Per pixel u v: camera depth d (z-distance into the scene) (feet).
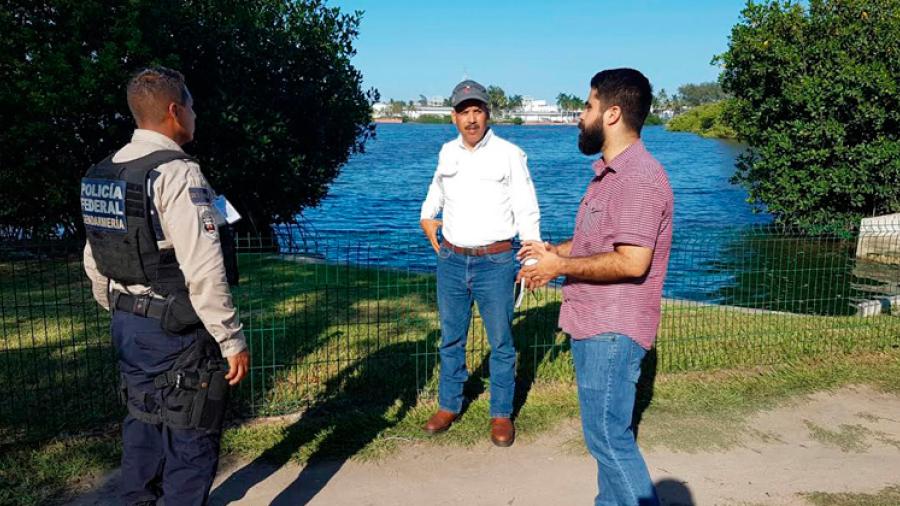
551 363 16.62
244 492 11.37
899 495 11.63
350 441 13.03
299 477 11.86
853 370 16.93
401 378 15.69
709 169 116.78
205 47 34.78
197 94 35.06
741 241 30.68
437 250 13.58
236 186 35.68
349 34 40.45
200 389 8.38
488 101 12.37
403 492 11.55
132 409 8.61
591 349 8.93
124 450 8.78
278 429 13.33
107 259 8.28
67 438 12.66
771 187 44.70
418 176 107.76
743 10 45.32
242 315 21.15
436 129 440.86
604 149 9.16
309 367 16.19
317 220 60.34
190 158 8.36
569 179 106.11
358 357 16.96
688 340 18.38
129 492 8.88
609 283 8.85
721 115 48.52
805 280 30.63
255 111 35.14
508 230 12.89
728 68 46.14
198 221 7.98
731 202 71.46
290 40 37.81
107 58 28.35
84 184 8.48
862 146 41.42
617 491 9.02
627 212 8.48
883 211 43.42
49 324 19.80
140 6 30.48
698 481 12.04
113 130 29.94
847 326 19.94
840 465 12.65
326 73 39.17
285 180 36.17
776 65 43.86
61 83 28.27
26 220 31.40
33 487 11.18
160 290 8.21
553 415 14.34
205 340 8.48
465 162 12.67
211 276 8.00
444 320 13.44
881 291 29.35
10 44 27.84
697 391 15.57
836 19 42.52
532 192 12.74
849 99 42.06
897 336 19.13
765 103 44.47
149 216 7.99
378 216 63.72
